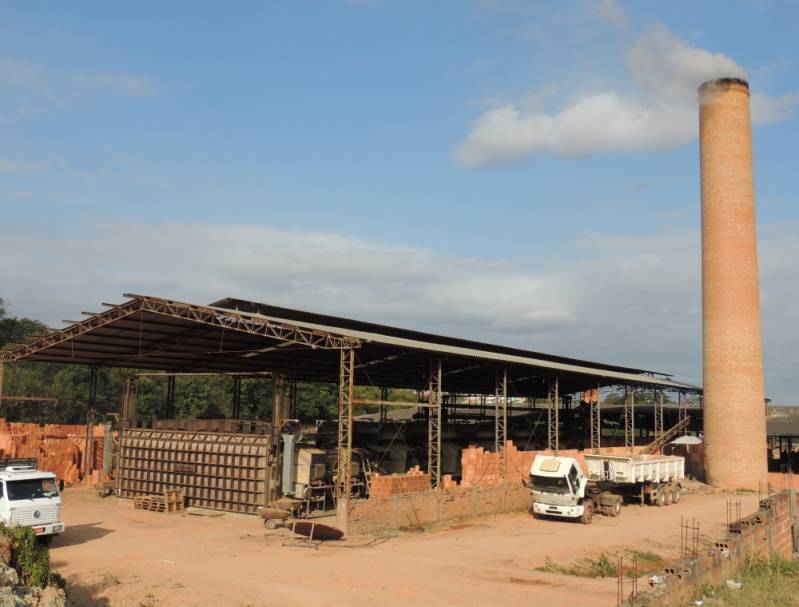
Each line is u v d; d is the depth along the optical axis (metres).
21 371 81.19
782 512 29.72
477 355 34.94
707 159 52.31
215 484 32.91
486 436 46.09
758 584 21.08
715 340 51.12
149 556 22.64
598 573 23.67
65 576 19.27
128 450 37.00
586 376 48.16
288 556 23.22
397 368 43.50
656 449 57.16
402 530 29.83
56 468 43.69
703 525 33.41
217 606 16.83
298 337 30.28
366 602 17.67
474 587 19.84
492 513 35.81
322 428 36.03
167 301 30.67
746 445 49.66
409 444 41.56
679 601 17.62
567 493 33.16
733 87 51.69
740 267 50.75
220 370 48.28
